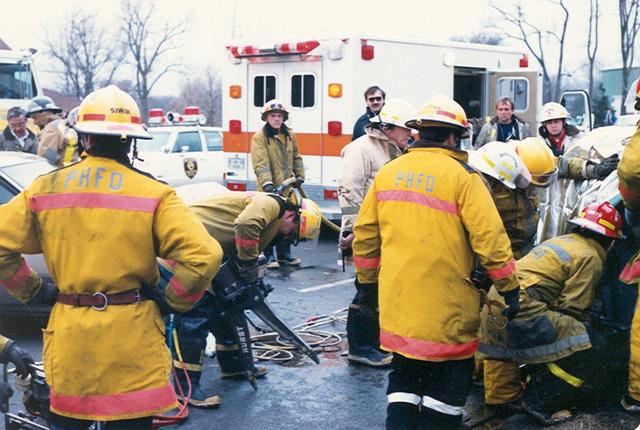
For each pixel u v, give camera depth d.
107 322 3.67
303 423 5.38
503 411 5.40
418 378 4.72
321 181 11.98
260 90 12.61
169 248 3.73
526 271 5.09
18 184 7.33
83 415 3.69
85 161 3.79
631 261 5.09
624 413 5.29
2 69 15.89
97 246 3.67
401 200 4.55
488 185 5.41
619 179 4.79
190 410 5.57
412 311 4.47
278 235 5.70
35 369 3.98
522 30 24.55
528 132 10.84
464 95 13.89
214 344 6.77
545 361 5.06
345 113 11.62
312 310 8.27
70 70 38.22
